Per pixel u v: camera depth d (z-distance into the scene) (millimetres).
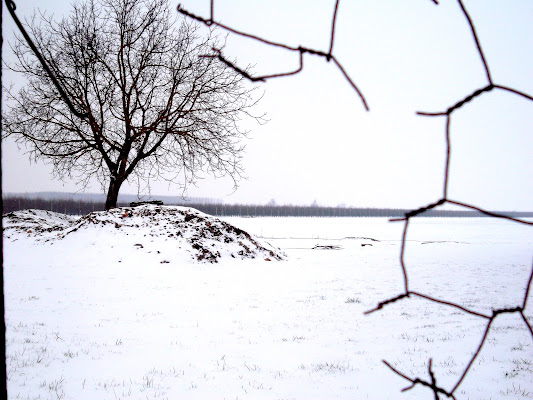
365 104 783
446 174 726
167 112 21188
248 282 13992
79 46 20062
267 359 6543
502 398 4977
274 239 37500
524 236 51750
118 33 21266
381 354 6801
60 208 95625
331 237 42938
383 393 5246
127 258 16859
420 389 5309
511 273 16922
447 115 743
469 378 5645
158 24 21453
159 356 6602
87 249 17797
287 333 8039
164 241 18812
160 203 24375
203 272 15664
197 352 6844
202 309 10000
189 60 21016
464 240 42188
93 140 19844
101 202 103562
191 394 5141
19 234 20672
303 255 23734
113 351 6770
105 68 21109
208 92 21234
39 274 14109
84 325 8297
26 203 92000
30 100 19484
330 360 6496
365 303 10867
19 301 10172
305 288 13055
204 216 22156
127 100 21312
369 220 119375
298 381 5621
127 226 20047
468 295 12016
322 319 9164
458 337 7781
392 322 8945
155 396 5066
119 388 5289
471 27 713
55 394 5004
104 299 10789
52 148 20391
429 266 19234
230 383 5543
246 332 8086
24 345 6824
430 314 9688
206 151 21344
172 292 11992
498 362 6312
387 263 20203
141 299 10945
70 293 11344
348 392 5285
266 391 5285
